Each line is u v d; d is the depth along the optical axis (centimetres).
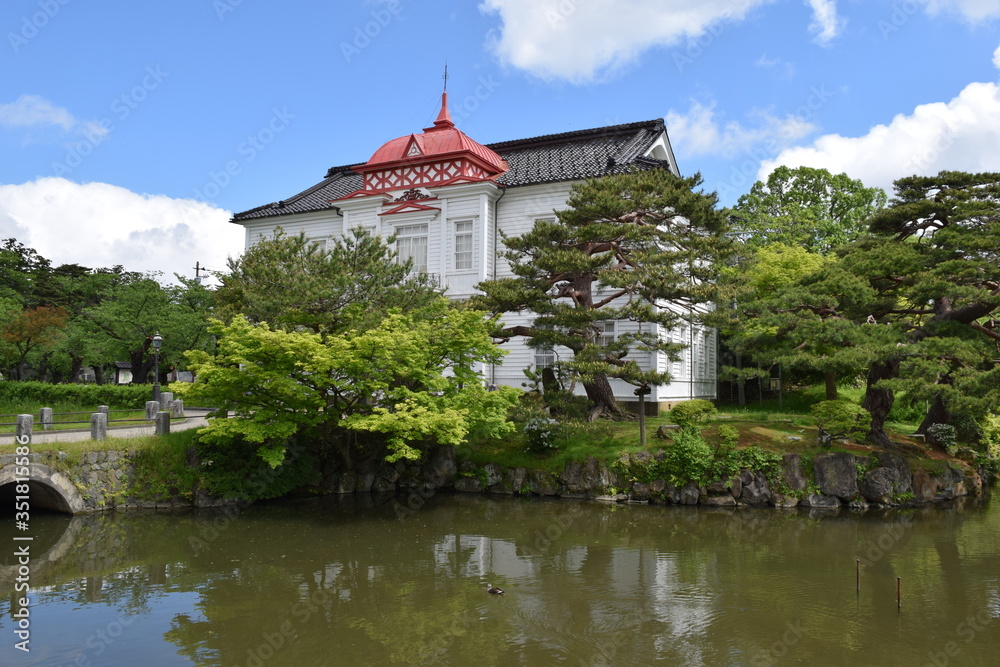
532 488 2016
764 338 2052
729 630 998
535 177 2827
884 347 1728
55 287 4778
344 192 3347
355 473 2106
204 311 3869
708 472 1902
